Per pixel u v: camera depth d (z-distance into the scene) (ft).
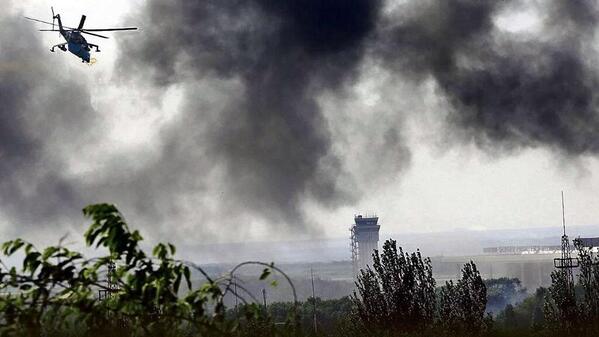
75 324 24.13
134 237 24.81
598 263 122.52
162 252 24.76
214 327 24.38
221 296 24.71
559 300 123.03
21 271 23.94
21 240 24.20
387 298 125.39
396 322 123.65
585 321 120.47
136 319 24.34
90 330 24.13
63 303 23.93
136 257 24.66
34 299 23.66
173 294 24.40
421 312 126.52
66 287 24.23
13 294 23.66
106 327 24.31
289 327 25.03
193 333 24.72
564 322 121.49
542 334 125.70
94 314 24.03
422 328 125.18
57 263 24.11
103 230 24.62
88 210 24.71
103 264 24.56
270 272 25.41
